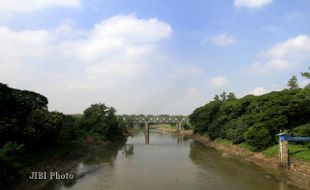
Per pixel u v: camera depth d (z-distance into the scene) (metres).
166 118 173.38
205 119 114.69
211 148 90.81
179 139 132.88
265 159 58.44
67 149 65.50
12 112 49.31
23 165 42.53
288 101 62.12
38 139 50.56
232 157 69.44
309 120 63.94
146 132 153.75
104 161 66.38
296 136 55.75
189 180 46.03
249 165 58.72
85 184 43.69
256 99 74.31
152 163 63.16
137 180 46.34
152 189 40.88
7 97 48.00
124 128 154.00
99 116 110.38
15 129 45.44
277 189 40.06
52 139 57.66
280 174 48.69
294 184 42.28
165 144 106.19
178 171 53.53
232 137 78.69
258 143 62.88
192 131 153.00
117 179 47.09
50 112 60.03
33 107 58.75
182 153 79.94
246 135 65.50
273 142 62.62
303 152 50.44
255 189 40.28
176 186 42.41
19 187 36.78
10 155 41.12
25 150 47.25
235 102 88.69
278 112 61.28
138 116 172.00
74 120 97.06
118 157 72.94
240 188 40.91
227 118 91.38
